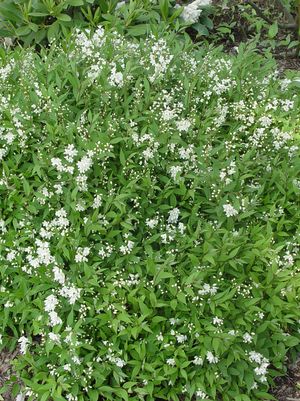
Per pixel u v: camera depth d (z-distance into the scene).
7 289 0.90
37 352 0.87
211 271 0.85
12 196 0.90
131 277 0.85
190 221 0.91
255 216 0.94
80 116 0.94
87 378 0.82
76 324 0.79
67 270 0.88
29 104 0.96
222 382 0.81
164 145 0.93
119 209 0.88
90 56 1.02
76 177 0.88
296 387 0.87
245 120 0.99
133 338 0.84
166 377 0.82
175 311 0.85
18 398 0.85
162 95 0.98
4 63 1.07
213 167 0.90
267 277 0.85
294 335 0.90
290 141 1.00
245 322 0.83
